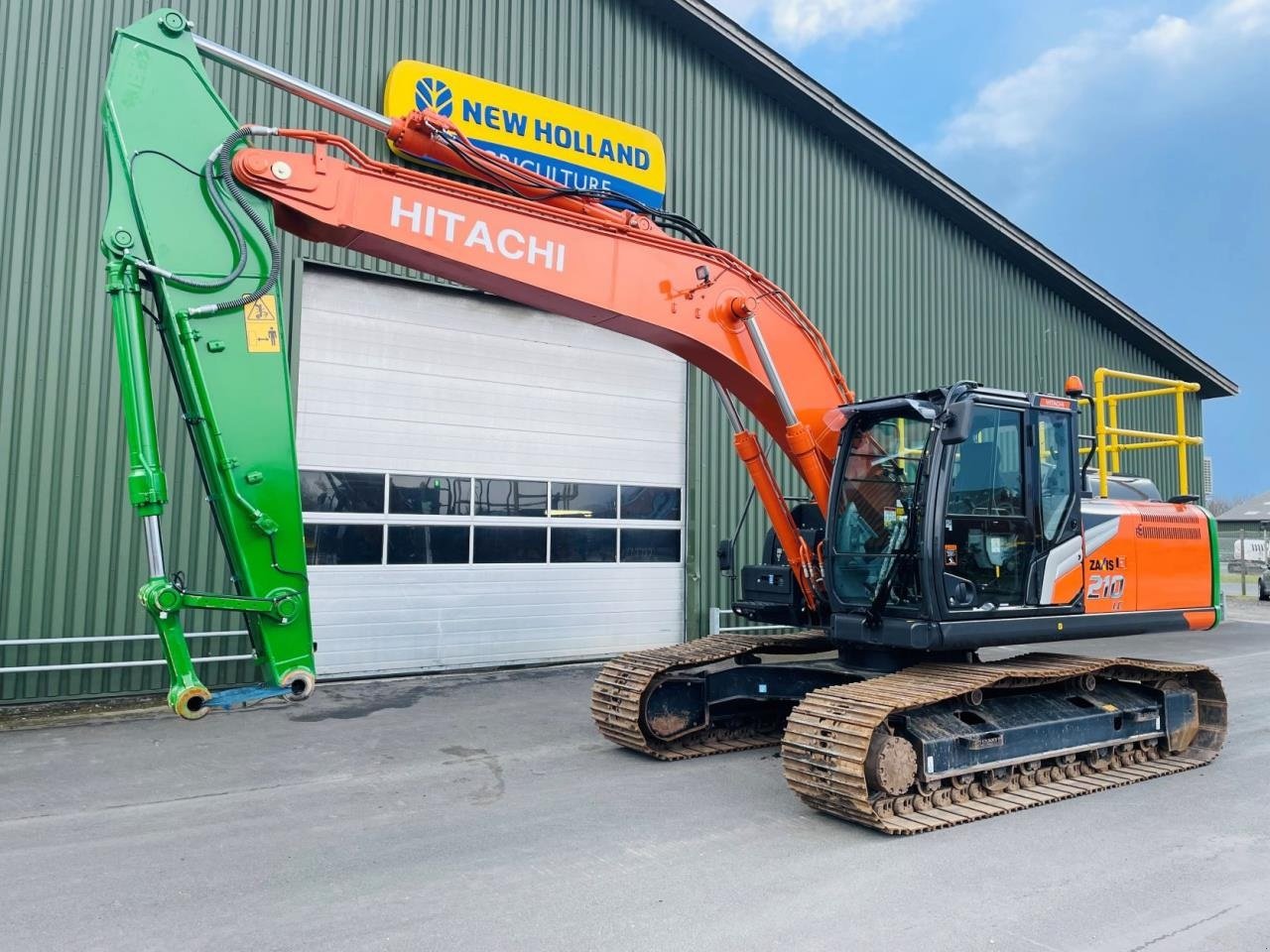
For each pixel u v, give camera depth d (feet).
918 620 19.72
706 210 41.83
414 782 20.42
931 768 17.93
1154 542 23.86
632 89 39.68
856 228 47.80
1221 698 23.89
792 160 45.19
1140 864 15.61
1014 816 18.40
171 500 29.22
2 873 14.93
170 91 15.43
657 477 40.19
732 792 19.79
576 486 37.96
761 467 22.59
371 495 33.27
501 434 36.17
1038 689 21.83
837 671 21.52
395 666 33.53
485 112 34.60
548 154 36.22
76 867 15.21
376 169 16.83
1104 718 21.72
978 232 53.78
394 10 33.83
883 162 48.49
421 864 15.37
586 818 17.90
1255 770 22.47
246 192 15.71
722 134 42.63
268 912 13.38
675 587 40.42
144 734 24.70
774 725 25.53
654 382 40.27
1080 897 14.06
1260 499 162.09
